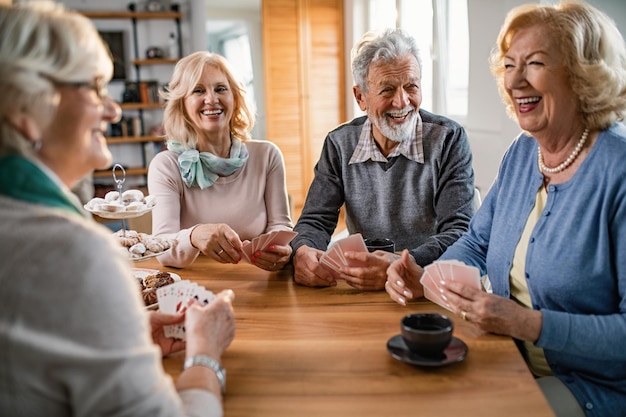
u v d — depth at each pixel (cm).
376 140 213
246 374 108
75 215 81
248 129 230
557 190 134
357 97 221
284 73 602
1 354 71
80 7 663
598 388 127
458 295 123
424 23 482
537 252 134
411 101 200
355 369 109
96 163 91
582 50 126
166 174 209
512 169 154
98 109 86
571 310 130
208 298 116
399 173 211
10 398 73
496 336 122
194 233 172
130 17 670
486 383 103
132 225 228
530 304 143
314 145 623
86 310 73
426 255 171
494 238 153
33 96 78
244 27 616
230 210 217
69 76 81
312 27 600
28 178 78
